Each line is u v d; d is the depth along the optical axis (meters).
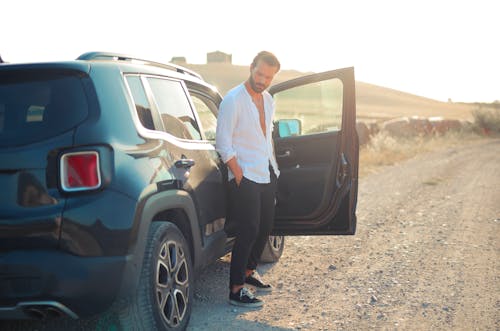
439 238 6.82
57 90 3.03
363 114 70.56
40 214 2.80
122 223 2.94
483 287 4.84
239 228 4.28
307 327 3.92
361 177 13.32
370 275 5.27
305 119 5.12
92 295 2.87
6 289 2.81
